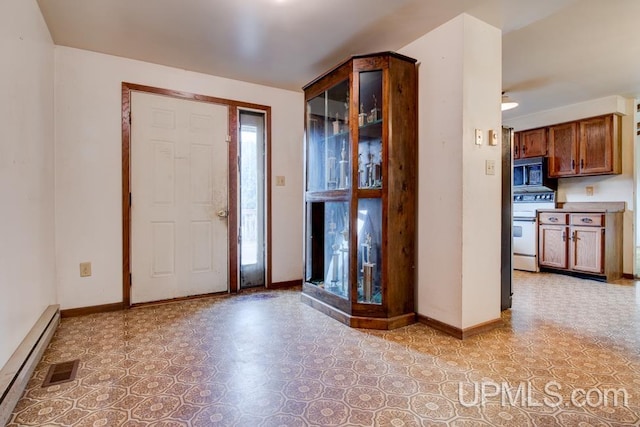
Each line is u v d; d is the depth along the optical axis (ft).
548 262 15.08
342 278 9.12
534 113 16.07
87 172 9.13
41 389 5.37
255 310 9.53
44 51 7.71
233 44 8.85
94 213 9.23
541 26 8.23
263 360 6.42
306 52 9.34
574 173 14.73
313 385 5.52
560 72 11.12
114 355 6.61
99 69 9.28
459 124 7.53
